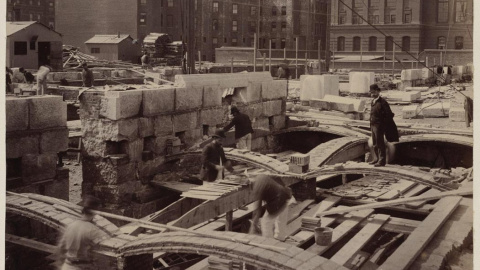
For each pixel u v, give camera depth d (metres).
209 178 12.47
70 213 8.79
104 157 13.16
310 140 20.67
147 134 13.90
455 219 10.16
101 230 8.23
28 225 10.42
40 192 11.76
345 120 21.89
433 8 72.12
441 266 8.23
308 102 27.20
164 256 10.30
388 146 17.77
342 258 9.20
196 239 7.61
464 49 61.81
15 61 33.88
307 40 85.44
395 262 8.16
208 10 84.38
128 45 54.12
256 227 9.51
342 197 13.00
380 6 76.56
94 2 59.09
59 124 12.06
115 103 12.92
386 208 12.37
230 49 64.75
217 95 16.62
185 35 20.80
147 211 13.67
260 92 19.28
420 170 12.94
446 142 17.67
